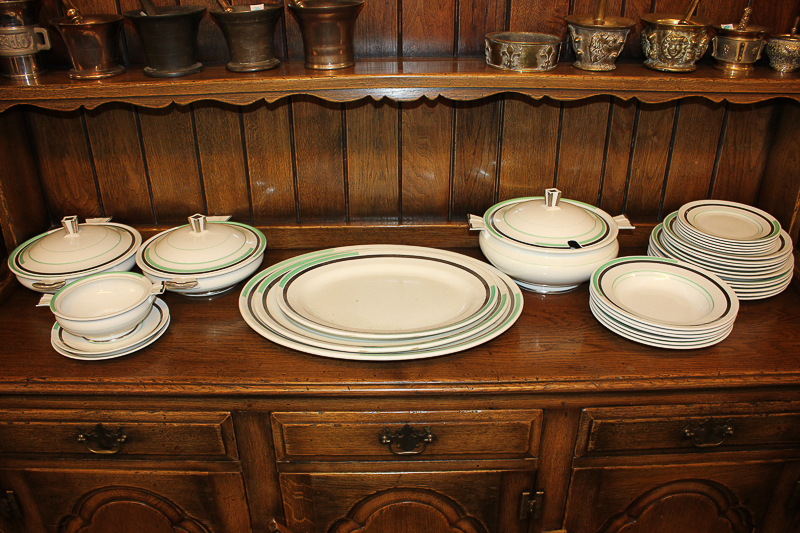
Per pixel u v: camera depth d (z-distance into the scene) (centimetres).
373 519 99
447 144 116
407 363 90
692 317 97
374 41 109
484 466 94
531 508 98
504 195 121
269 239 122
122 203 120
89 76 94
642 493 98
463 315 98
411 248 115
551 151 117
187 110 112
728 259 103
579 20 99
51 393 87
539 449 93
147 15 90
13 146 108
